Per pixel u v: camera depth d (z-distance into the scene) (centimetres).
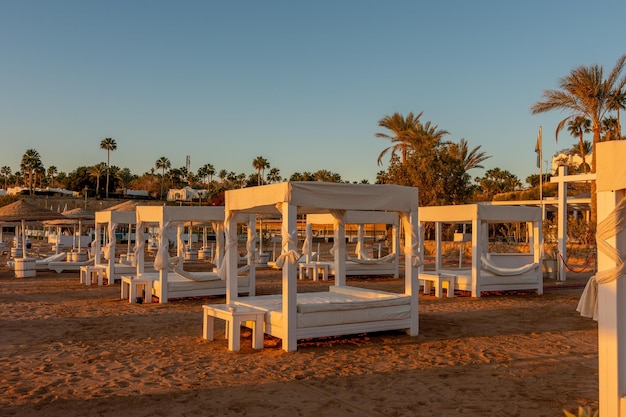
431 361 812
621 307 502
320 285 1917
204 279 1471
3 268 2533
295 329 875
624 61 2595
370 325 953
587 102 2622
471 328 1083
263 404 613
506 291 1723
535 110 2730
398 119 4138
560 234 2041
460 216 1634
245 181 10331
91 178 10481
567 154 5334
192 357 836
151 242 4053
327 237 5228
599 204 524
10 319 1177
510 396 643
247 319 891
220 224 1555
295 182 887
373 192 970
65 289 1739
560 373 746
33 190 9325
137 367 776
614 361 497
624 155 500
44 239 5803
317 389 670
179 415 577
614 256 500
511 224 4450
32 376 728
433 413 586
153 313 1260
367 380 711
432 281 1702
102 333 1026
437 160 3938
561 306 1404
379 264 2188
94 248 2248
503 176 7519
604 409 505
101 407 602
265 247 4206
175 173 11756
